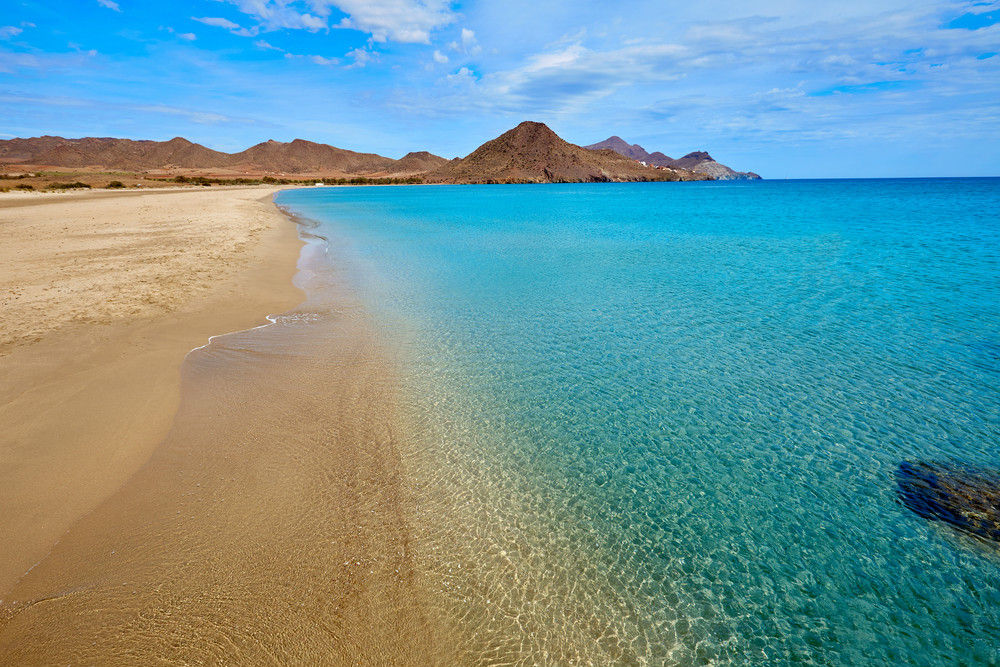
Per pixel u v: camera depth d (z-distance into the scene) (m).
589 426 7.34
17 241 21.06
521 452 6.65
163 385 7.99
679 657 3.95
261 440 6.63
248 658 3.70
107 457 6.01
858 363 9.65
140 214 34.03
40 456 5.90
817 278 17.06
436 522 5.29
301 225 36.09
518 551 4.95
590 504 5.68
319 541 4.89
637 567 4.81
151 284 14.01
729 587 4.62
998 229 31.58
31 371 8.06
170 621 3.94
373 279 16.89
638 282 16.53
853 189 120.44
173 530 4.90
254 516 5.17
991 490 5.95
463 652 3.89
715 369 9.38
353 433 6.93
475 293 14.96
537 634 4.08
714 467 6.41
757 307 13.44
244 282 15.18
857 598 4.52
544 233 31.81
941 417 7.63
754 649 4.03
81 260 17.12
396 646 3.89
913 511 5.61
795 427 7.36
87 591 4.17
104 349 9.19
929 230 31.72
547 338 10.98
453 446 6.73
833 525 5.40
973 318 12.35
